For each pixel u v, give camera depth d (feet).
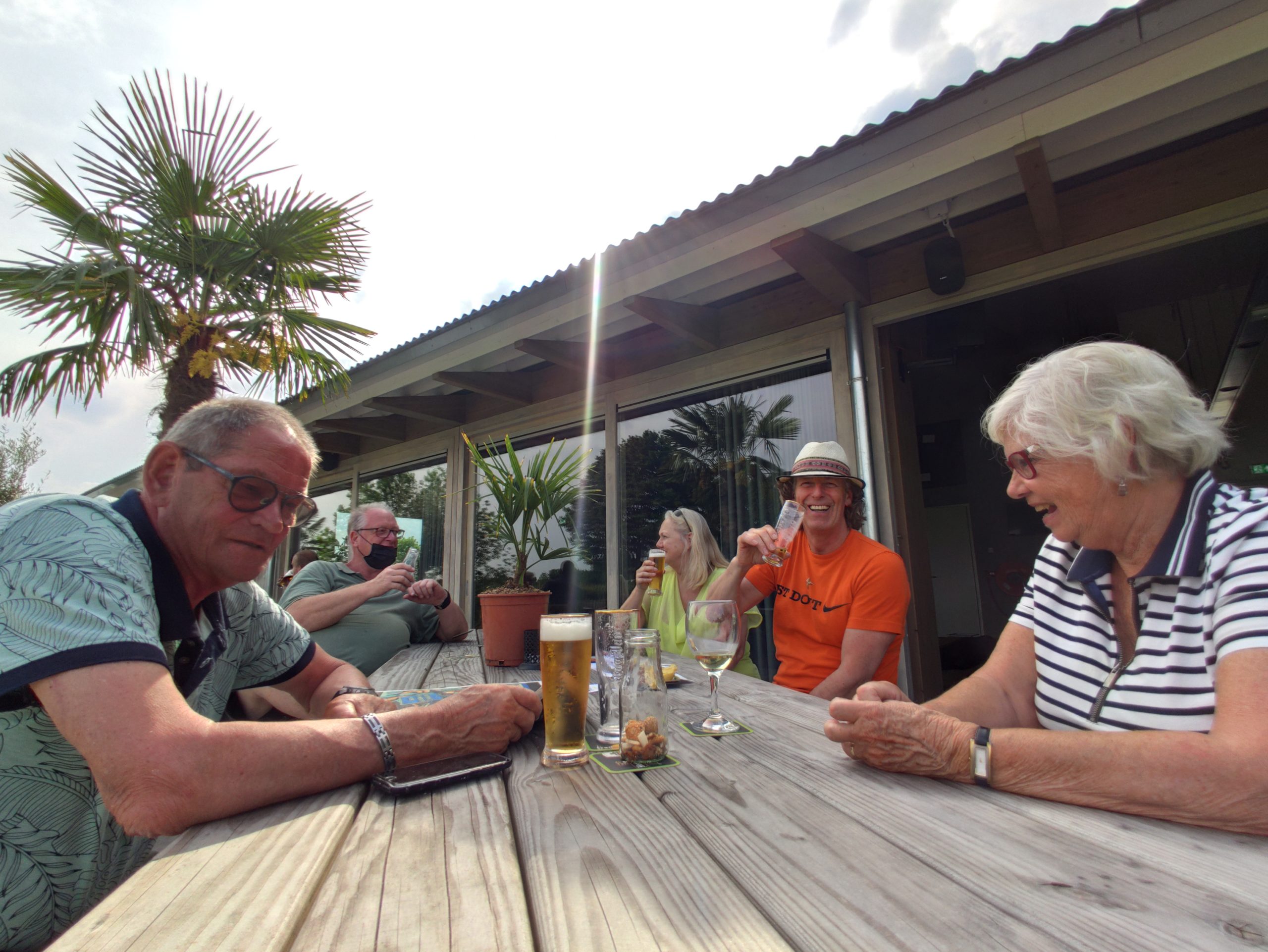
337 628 8.07
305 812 2.44
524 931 1.61
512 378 16.35
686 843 2.15
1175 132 7.71
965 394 21.88
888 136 8.20
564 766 3.07
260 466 3.44
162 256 13.47
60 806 3.06
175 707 2.51
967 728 2.78
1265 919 1.65
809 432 11.95
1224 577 2.77
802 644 7.43
